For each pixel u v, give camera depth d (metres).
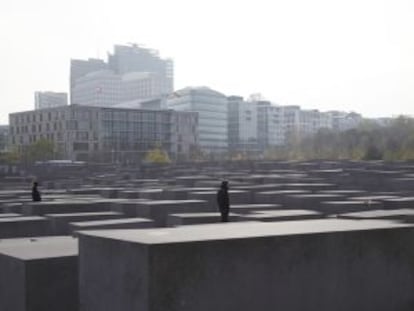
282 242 6.12
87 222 13.21
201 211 18.09
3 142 121.44
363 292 6.59
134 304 5.64
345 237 6.49
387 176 33.16
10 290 7.73
